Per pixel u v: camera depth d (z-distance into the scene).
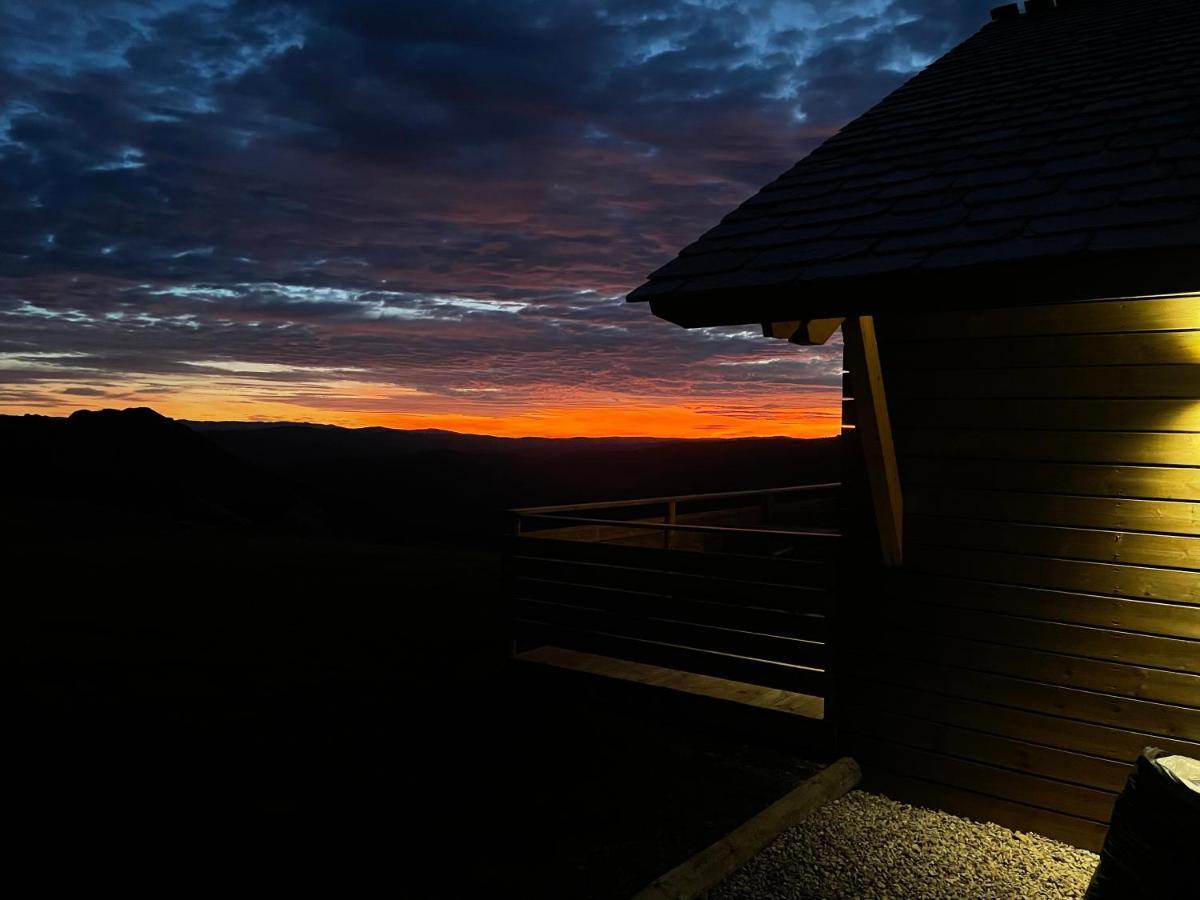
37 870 3.67
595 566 6.14
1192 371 3.74
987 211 3.78
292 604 9.52
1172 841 2.90
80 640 7.60
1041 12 7.07
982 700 4.32
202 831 4.09
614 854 3.98
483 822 4.29
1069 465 4.06
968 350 4.34
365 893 3.56
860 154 5.11
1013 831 4.19
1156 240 3.03
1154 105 4.26
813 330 4.25
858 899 3.56
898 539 4.48
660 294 4.22
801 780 4.84
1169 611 3.81
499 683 6.52
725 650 5.45
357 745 5.31
